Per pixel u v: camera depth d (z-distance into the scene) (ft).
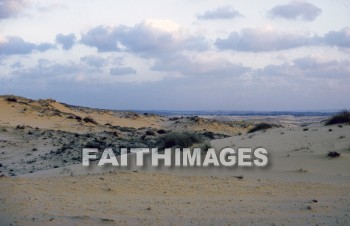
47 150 79.87
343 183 36.14
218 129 164.66
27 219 22.61
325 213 25.05
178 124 174.50
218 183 35.01
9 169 64.49
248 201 28.66
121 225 22.04
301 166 46.16
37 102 178.29
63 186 31.86
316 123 79.97
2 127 102.83
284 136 65.62
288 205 27.22
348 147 52.49
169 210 25.66
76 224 21.95
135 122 188.96
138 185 33.12
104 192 30.73
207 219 23.50
